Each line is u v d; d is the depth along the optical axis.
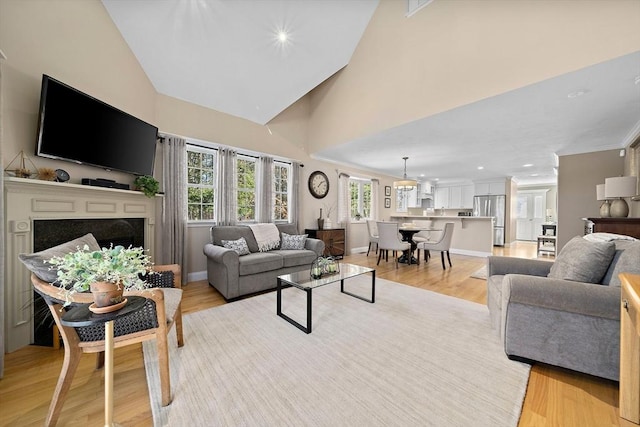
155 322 1.33
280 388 1.42
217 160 3.94
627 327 1.21
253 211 4.50
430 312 2.49
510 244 7.75
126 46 2.88
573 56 2.15
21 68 1.93
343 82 4.41
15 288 1.81
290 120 4.96
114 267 1.09
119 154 2.62
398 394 1.37
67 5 2.25
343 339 1.96
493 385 1.44
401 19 3.44
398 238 4.60
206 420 1.20
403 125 3.46
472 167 6.36
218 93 3.66
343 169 6.12
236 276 2.85
